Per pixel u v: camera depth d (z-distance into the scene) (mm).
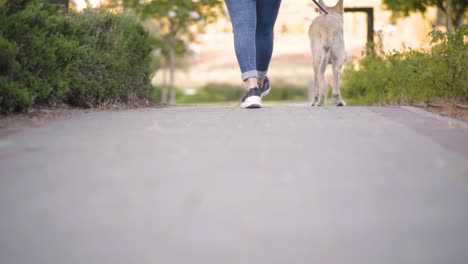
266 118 6738
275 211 2742
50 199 2996
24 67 7320
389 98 12078
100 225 2582
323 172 3543
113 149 4445
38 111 7562
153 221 2617
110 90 10188
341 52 10453
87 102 9375
